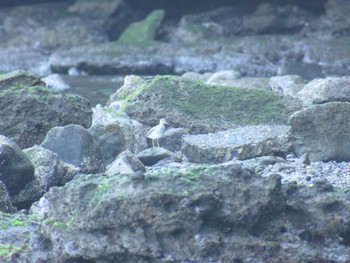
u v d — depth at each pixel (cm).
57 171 4131
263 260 2912
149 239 2864
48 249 2967
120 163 4006
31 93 5116
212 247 2881
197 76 7938
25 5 12975
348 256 2964
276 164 4375
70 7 12838
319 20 12212
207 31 12044
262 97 5478
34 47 12238
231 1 12638
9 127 5016
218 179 2972
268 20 12194
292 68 10056
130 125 4994
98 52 10931
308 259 2941
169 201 2881
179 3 12862
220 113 5366
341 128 4619
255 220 2953
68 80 9838
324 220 3009
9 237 3153
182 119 5325
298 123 4669
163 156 4681
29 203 3959
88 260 2881
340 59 10800
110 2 12662
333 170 4222
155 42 11256
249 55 11000
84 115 5191
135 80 6109
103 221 2873
